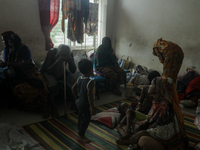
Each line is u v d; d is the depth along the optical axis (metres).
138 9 4.94
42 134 2.43
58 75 3.22
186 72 3.95
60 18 4.60
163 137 1.79
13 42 2.96
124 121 2.45
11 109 3.23
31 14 4.02
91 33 5.04
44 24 4.19
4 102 3.47
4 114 3.02
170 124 1.80
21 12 3.88
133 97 3.99
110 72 4.09
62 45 3.08
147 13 4.74
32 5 3.99
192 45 3.98
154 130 1.83
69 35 4.64
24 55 3.03
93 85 2.09
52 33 4.57
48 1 4.14
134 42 5.20
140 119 2.27
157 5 4.50
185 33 4.06
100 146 2.21
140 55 5.09
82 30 4.79
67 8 4.42
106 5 5.36
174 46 2.55
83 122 2.22
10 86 3.12
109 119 2.68
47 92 2.99
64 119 2.89
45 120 2.84
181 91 3.82
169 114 1.81
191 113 3.24
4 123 2.58
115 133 2.51
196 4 3.79
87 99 2.16
